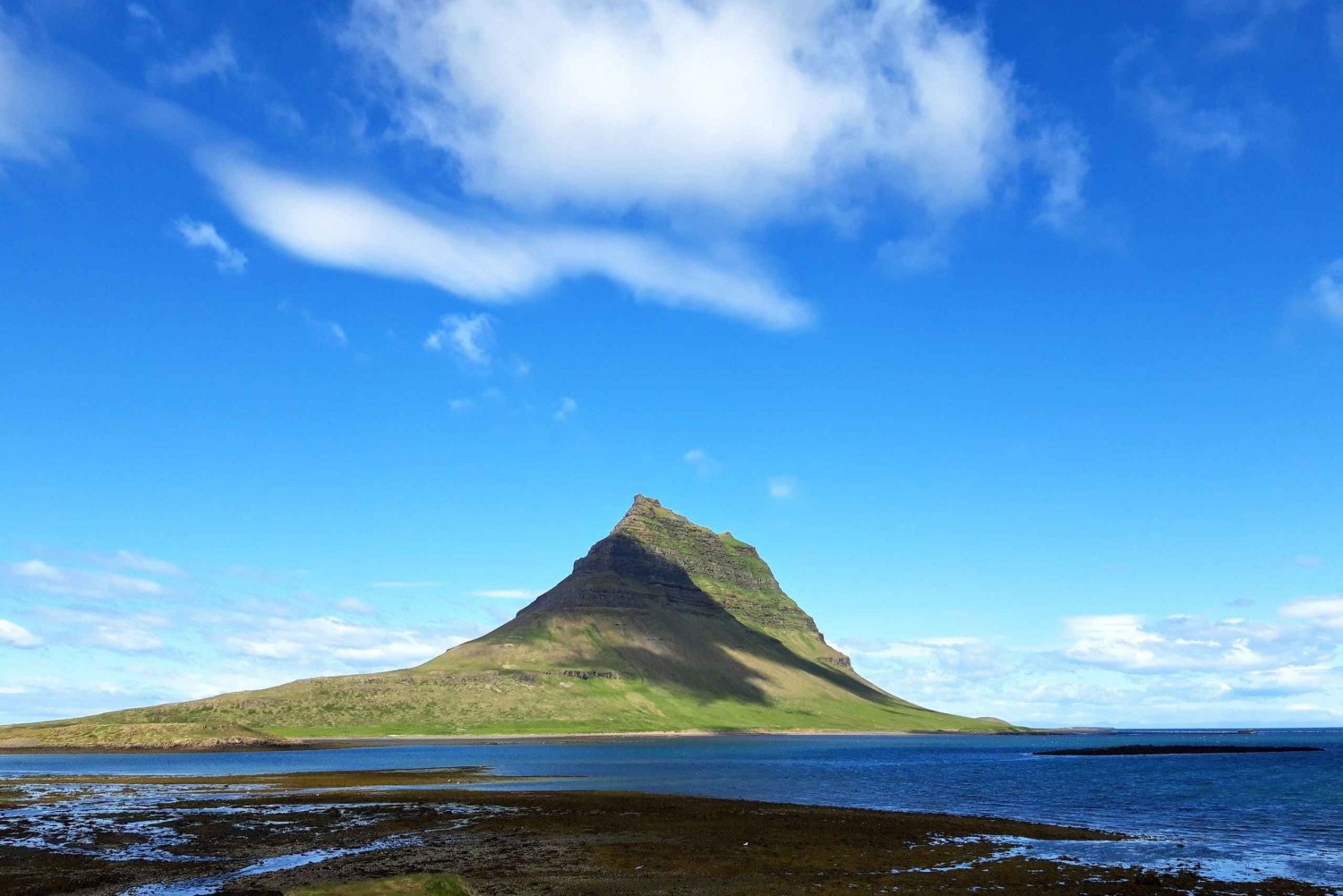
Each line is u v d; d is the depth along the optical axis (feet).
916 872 153.38
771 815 231.09
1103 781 398.42
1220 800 306.76
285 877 144.36
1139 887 142.41
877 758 649.20
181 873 148.56
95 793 292.61
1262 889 144.36
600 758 611.88
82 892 133.80
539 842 182.09
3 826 206.08
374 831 198.59
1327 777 432.66
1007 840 193.26
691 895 134.10
